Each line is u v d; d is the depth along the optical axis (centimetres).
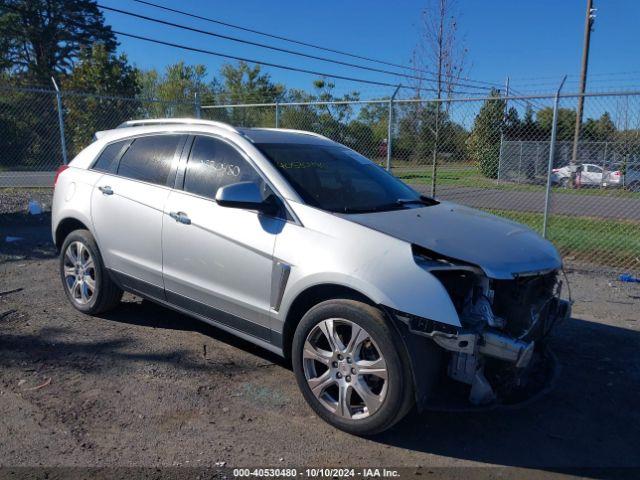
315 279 340
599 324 558
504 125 1243
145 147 484
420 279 314
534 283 370
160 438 326
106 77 2422
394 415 319
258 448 321
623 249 906
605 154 1347
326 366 357
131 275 471
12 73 4244
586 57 2817
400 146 1127
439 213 411
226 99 3394
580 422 367
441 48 1289
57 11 4266
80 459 303
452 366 336
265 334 382
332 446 327
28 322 504
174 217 427
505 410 378
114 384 391
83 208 504
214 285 406
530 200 1630
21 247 812
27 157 1723
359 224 350
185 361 432
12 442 316
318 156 446
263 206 373
